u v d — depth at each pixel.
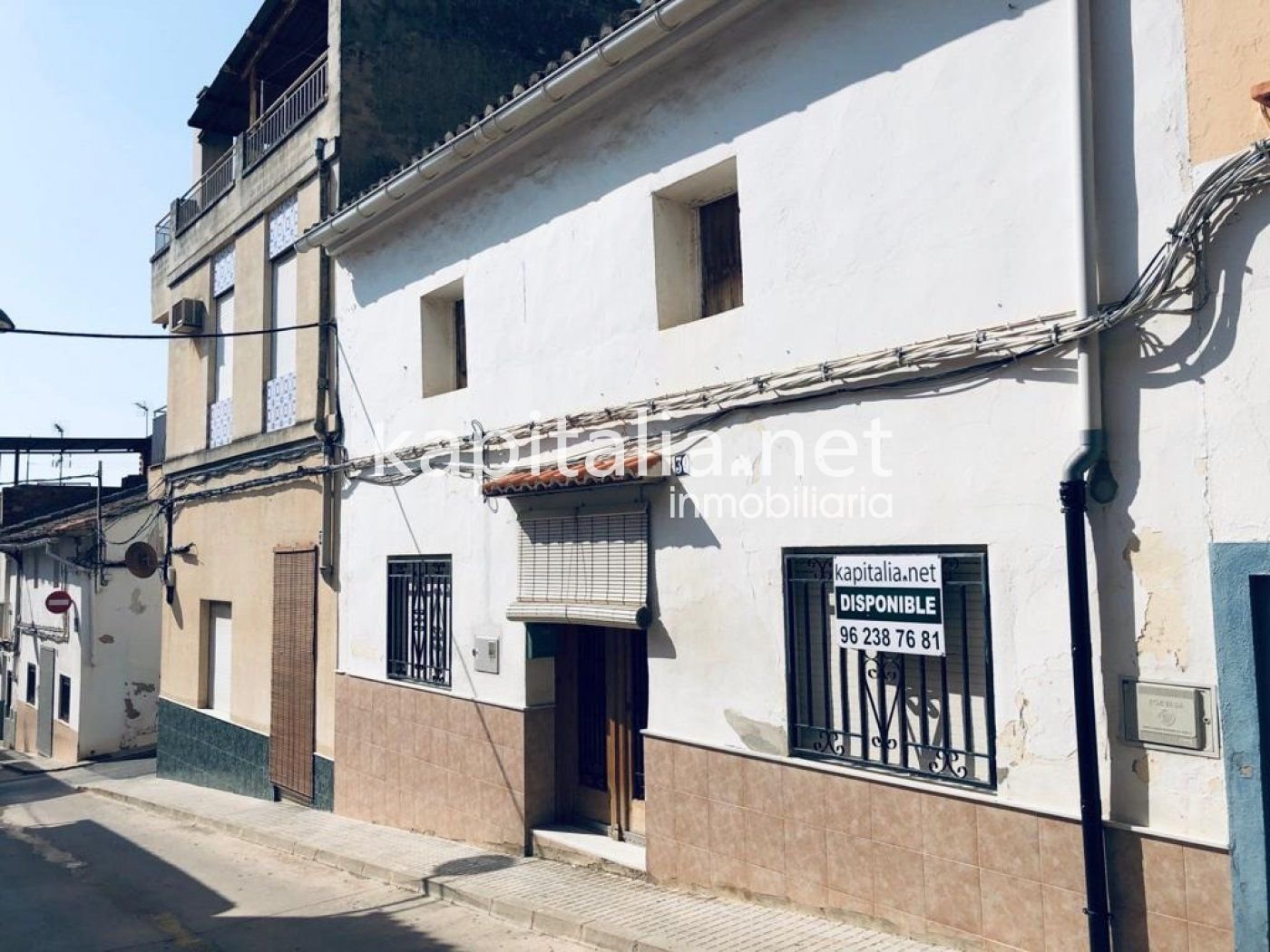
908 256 5.45
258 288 12.73
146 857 10.26
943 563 5.22
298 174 11.67
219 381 14.12
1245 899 4.07
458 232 9.11
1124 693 4.48
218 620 14.02
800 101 6.05
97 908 8.24
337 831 9.98
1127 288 4.54
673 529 6.81
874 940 5.30
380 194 9.45
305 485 11.52
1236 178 4.13
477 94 12.02
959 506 5.16
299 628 11.54
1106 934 4.44
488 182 8.72
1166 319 4.42
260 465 12.45
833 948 5.27
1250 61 4.20
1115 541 4.54
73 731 20.12
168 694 15.27
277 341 12.39
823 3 5.93
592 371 7.56
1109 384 4.59
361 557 10.51
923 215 5.38
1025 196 4.94
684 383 6.79
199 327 14.59
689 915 6.11
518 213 8.38
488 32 12.21
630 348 7.23
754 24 6.32
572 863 7.71
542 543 7.98
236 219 13.39
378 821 10.00
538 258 8.15
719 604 6.46
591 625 8.10
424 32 11.63
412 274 9.74
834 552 5.79
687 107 6.80
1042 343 4.76
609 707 8.00
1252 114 4.18
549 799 8.30
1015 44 5.00
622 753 7.88
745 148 6.40
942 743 5.29
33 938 7.43
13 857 10.95
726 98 6.53
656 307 7.02
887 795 5.40
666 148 6.96
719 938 5.62
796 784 5.89
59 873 9.88
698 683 6.59
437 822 9.17
